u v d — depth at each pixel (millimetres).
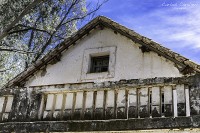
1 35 10492
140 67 10594
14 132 6727
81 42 12195
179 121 5457
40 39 17234
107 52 11461
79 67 11633
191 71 9688
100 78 10984
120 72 10789
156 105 5949
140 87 6250
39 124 6590
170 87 6004
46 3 16203
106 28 11945
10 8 14078
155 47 10477
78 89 6777
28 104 7137
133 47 11109
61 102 6906
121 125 5879
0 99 7457
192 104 5637
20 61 17234
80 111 6594
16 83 12328
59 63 12117
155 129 5594
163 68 10234
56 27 16500
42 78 12109
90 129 6109
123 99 6328
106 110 6367
